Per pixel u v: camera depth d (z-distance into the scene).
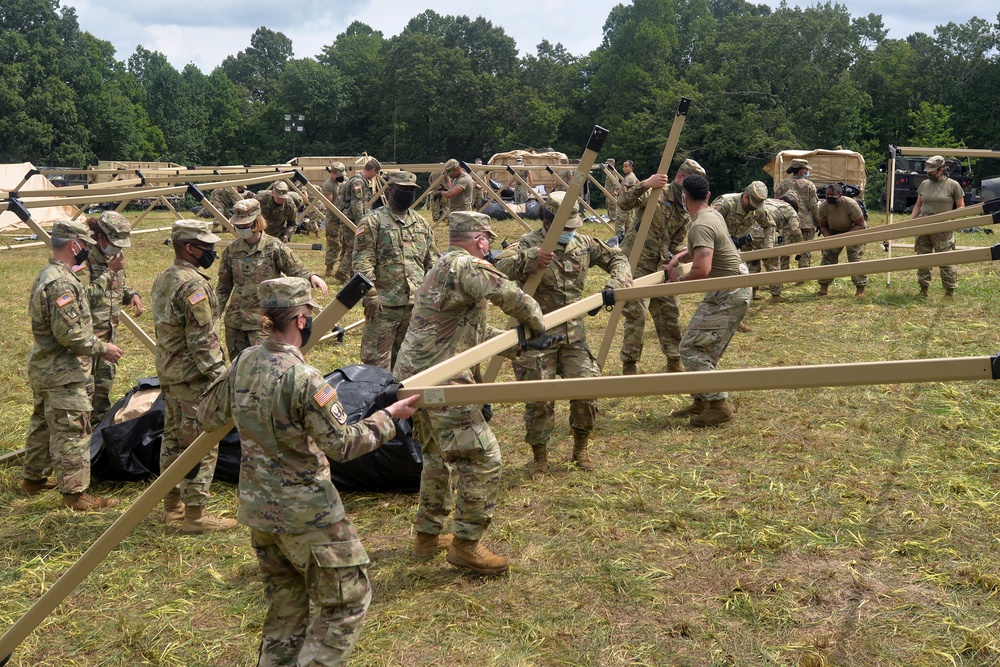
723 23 69.94
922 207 11.73
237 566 4.77
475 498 4.49
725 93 58.38
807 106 59.28
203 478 5.19
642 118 58.94
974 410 6.87
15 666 3.89
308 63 82.00
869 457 5.99
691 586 4.39
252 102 105.88
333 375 6.31
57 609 4.37
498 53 83.88
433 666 3.78
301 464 3.25
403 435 5.59
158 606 4.37
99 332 6.70
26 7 71.94
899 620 4.01
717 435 6.61
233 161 83.44
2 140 64.94
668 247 8.26
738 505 5.33
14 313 11.98
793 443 6.33
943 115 60.22
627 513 5.29
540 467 5.95
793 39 59.22
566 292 5.77
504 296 4.35
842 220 11.71
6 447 6.59
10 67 66.44
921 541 4.73
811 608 4.14
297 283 3.29
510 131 75.88
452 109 73.12
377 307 7.36
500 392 3.12
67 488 5.50
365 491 5.77
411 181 7.36
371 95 80.88
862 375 2.60
